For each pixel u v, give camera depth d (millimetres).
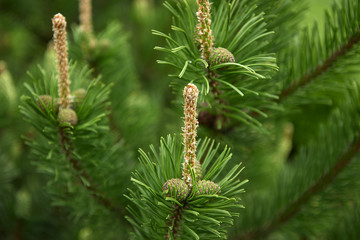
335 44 1023
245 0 964
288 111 1088
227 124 1037
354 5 995
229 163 1105
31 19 2400
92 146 1005
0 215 1261
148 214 926
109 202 1051
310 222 1130
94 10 2424
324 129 1132
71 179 1038
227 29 935
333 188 1118
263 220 1155
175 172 893
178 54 934
